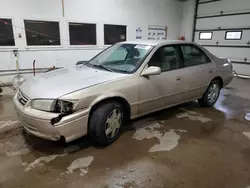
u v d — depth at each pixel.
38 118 1.91
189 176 1.89
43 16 5.28
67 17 5.63
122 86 2.34
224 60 3.86
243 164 2.08
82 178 1.83
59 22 5.54
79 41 6.02
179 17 8.22
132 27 6.97
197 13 7.93
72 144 2.38
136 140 2.50
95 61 3.13
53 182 1.78
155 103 2.77
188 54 3.18
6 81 5.20
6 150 2.23
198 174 1.92
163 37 7.93
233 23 6.83
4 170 1.91
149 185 1.77
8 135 2.56
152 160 2.12
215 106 3.81
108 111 2.23
